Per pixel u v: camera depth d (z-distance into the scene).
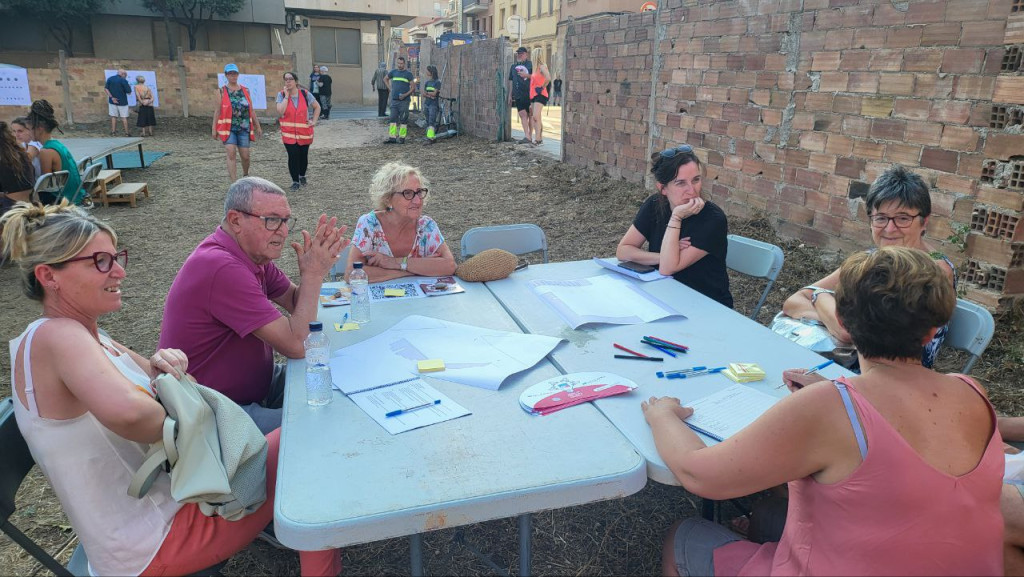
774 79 5.95
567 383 2.04
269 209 2.35
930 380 1.37
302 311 2.34
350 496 1.48
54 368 1.59
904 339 1.35
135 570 1.67
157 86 18.67
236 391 2.46
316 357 2.12
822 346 2.65
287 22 26.47
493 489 1.51
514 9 40.03
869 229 5.14
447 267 3.28
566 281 3.18
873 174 5.02
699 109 7.12
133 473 1.69
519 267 3.44
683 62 7.30
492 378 2.08
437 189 9.65
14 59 23.78
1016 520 1.62
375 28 27.91
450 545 2.50
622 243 3.54
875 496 1.28
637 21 8.26
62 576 1.71
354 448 1.69
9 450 1.68
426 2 27.38
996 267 4.11
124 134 16.98
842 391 1.33
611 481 1.56
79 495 1.63
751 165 6.39
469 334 2.47
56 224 1.64
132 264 6.26
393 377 2.10
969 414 1.34
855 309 1.39
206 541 1.73
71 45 23.83
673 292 3.01
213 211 8.48
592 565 2.40
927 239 4.60
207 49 25.86
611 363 2.23
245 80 19.38
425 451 1.67
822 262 5.41
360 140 15.89
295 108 9.53
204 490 1.63
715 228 3.20
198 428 1.67
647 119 8.33
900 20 4.67
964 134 4.27
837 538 1.33
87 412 1.63
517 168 11.02
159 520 1.69
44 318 1.67
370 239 3.30
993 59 4.06
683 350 2.32
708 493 1.49
